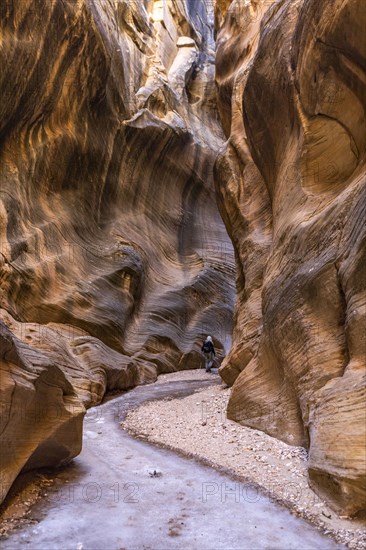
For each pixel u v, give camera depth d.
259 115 11.00
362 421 4.97
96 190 20.44
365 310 5.68
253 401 8.80
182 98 30.97
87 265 18.06
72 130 18.66
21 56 15.55
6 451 5.13
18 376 5.35
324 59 7.55
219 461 6.94
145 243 22.88
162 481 6.14
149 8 31.64
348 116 7.61
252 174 13.16
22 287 14.69
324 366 6.44
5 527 4.69
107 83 20.61
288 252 8.37
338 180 8.11
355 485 4.71
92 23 18.11
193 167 28.91
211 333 24.30
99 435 9.07
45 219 16.91
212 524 4.77
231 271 28.16
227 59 17.42
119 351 17.66
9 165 16.06
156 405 12.14
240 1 17.20
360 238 5.98
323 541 4.34
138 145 23.81
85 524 4.79
